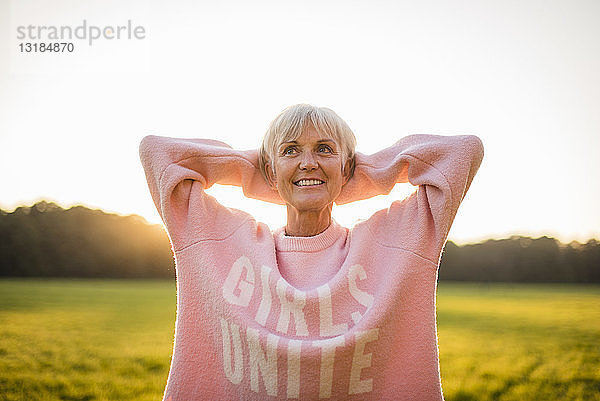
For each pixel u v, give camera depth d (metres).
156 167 2.11
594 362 7.48
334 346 1.84
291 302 1.93
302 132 2.02
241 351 1.92
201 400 1.97
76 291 25.31
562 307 20.69
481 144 2.06
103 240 38.16
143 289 29.14
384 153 2.21
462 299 25.62
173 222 2.07
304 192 2.02
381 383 1.92
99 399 5.16
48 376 6.15
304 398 1.85
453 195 1.99
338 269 2.05
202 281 2.02
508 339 10.62
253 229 2.14
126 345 8.95
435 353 1.97
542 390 5.75
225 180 2.21
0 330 10.55
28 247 35.91
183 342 2.01
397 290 1.94
